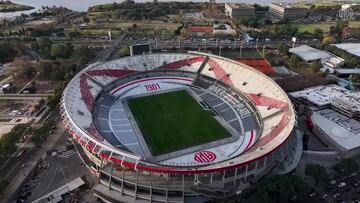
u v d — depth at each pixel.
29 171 103.38
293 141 107.19
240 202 83.88
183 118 123.88
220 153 103.06
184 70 157.50
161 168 83.81
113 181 93.25
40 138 114.62
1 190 91.62
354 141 114.50
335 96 147.12
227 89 142.00
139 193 90.06
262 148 91.81
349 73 182.38
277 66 196.12
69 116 100.81
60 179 100.44
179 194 88.81
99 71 143.62
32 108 143.75
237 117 123.88
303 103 141.38
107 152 89.62
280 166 98.00
